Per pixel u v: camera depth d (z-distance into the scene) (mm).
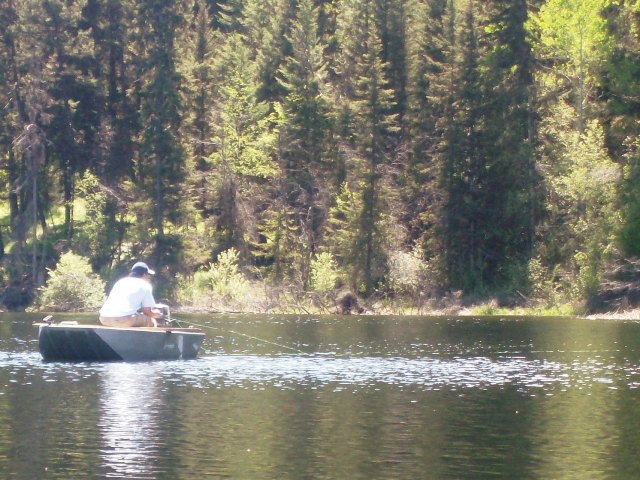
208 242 78250
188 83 79875
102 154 83625
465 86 72250
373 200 73125
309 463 17453
